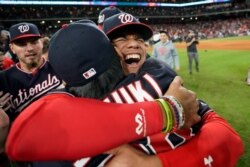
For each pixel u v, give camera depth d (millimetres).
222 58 17875
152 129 1140
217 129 1371
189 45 13133
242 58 16891
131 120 1111
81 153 1069
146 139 1246
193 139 1322
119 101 1266
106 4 55312
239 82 10930
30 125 1081
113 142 1082
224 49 23531
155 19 66375
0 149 2096
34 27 3531
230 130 1420
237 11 60094
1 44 5848
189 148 1271
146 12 62562
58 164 1263
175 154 1242
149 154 1248
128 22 1422
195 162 1223
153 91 1312
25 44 3395
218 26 56500
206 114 1528
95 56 1174
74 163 1241
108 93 1276
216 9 62438
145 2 60562
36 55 3414
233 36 46469
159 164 1202
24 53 3363
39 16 52156
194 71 14031
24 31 3416
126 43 1430
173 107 1182
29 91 3418
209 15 63531
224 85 10602
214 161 1259
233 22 56188
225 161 1300
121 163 1195
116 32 1431
